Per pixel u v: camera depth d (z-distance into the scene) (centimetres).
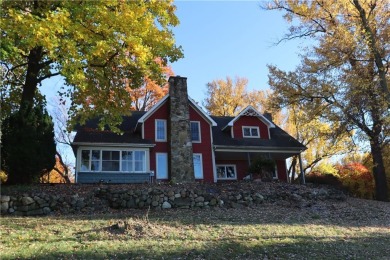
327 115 2103
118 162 2259
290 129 3456
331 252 919
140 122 2366
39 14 1441
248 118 2700
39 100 2075
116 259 759
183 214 1384
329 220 1378
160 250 823
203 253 830
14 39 1293
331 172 3134
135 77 1844
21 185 1532
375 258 898
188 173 2161
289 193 1741
